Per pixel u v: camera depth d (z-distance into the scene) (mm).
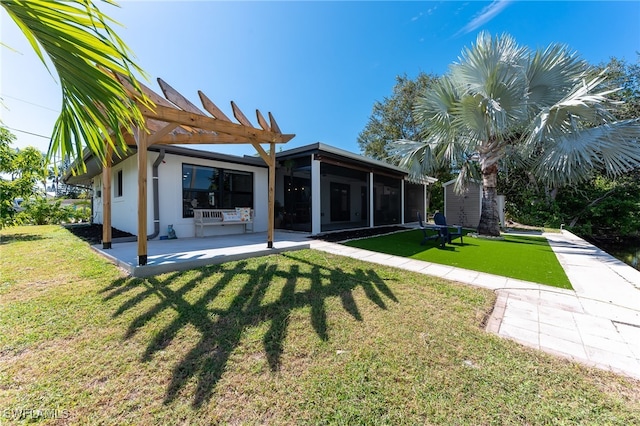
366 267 4148
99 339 1987
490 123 6418
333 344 2010
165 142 4750
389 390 1560
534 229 10930
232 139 4984
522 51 6496
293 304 2656
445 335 2186
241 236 7086
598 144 5531
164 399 1462
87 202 16141
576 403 1489
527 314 2666
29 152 7555
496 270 4262
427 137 8352
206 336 2062
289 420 1348
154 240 6137
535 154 7582
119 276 3285
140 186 3391
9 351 1829
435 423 1346
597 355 1963
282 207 9125
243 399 1473
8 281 3113
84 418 1333
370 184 10133
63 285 2986
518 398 1517
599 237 12633
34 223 12133
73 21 1021
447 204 12328
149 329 2127
